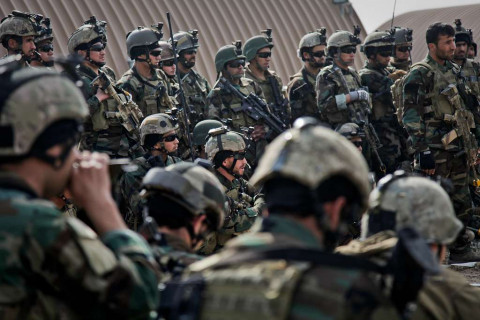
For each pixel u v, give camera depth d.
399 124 12.66
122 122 10.13
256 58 13.55
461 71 11.32
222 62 12.73
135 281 2.92
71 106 2.92
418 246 2.72
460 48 12.34
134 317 2.93
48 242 2.78
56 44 14.52
